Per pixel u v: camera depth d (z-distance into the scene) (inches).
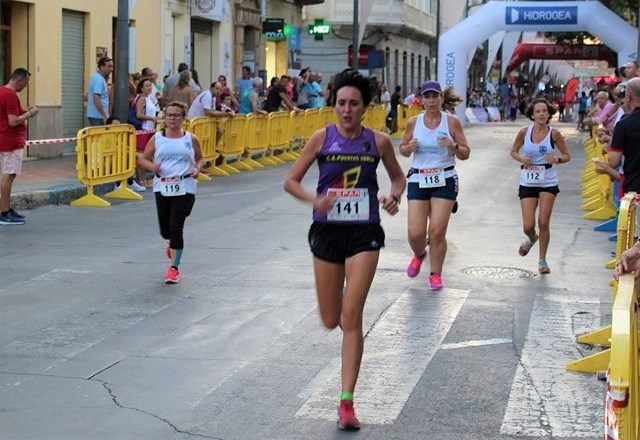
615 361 160.6
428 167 392.5
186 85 849.5
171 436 235.8
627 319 164.6
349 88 242.4
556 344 317.7
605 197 601.0
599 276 427.8
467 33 1667.1
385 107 1513.3
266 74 1563.7
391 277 417.7
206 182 807.7
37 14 878.4
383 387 273.3
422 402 261.3
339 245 244.7
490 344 316.8
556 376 284.7
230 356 301.3
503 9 1638.8
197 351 306.5
